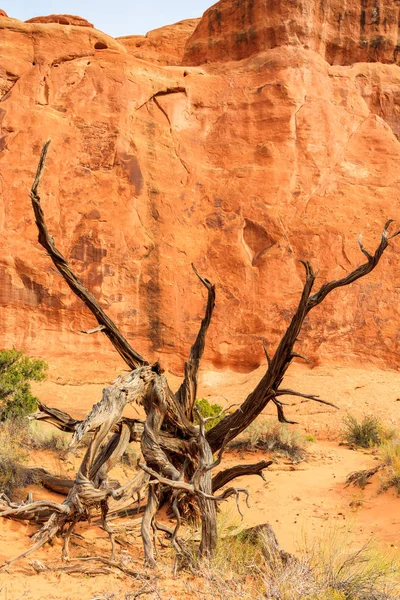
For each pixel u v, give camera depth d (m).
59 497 8.76
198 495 6.76
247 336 26.30
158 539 7.55
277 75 30.61
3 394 11.90
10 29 29.28
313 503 10.16
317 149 29.58
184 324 26.23
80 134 27.94
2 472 8.59
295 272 27.02
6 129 27.33
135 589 5.76
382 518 9.22
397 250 27.34
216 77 31.59
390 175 29.52
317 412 21.45
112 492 6.78
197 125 30.34
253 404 8.41
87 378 24.38
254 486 11.25
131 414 19.30
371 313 26.31
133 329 25.73
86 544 7.31
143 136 28.97
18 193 26.19
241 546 6.83
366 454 15.15
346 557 6.63
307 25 32.06
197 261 27.17
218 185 28.72
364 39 33.38
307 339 25.97
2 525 7.32
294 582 5.75
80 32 30.02
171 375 25.64
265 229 27.67
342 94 31.41
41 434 10.95
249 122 30.06
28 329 24.88
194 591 5.74
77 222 26.31
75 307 25.44
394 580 6.26
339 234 27.52
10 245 25.36
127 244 26.47
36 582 5.75
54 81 28.89
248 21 32.78
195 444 7.81
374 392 23.41
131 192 27.50
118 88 29.19
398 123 32.09
